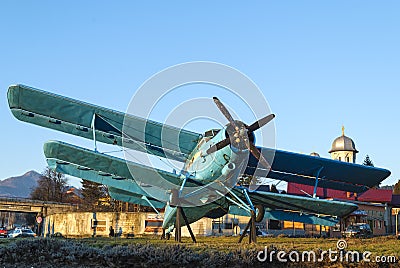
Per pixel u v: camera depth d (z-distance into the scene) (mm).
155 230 39344
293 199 19672
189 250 11219
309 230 37844
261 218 16812
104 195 63188
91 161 17844
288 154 19359
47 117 17844
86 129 18688
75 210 54875
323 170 20922
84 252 10711
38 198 80562
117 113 17516
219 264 10727
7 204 56281
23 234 38531
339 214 21578
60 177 82688
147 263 10430
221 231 36000
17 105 17031
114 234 39094
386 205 46969
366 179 21766
